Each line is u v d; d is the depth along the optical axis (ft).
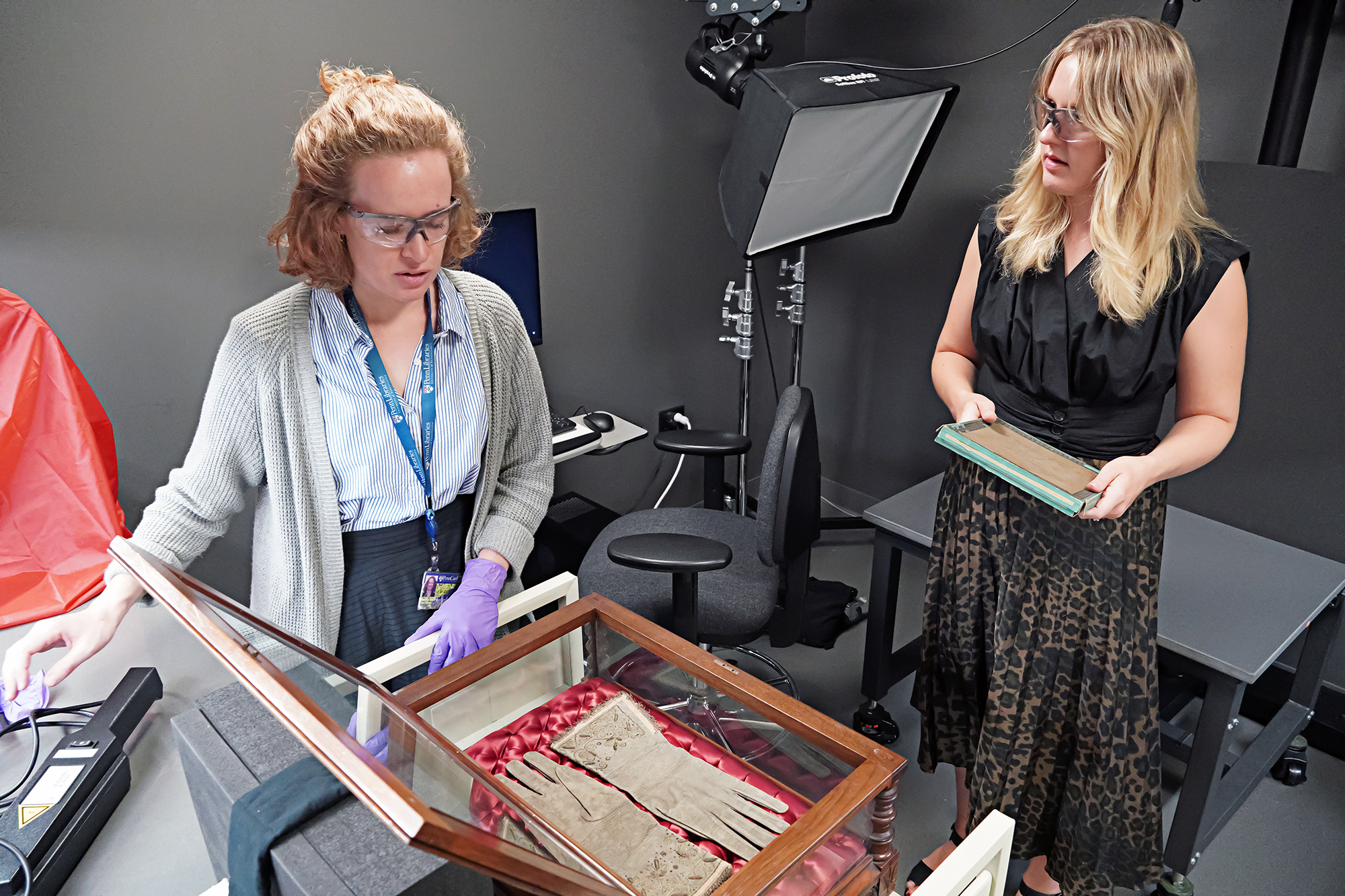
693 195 9.71
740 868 2.97
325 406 4.05
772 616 6.75
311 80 6.82
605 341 9.58
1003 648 4.89
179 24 6.15
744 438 7.46
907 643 8.81
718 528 7.33
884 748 3.40
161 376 6.87
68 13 5.73
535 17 7.84
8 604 5.87
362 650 4.56
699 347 10.50
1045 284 4.55
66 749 4.25
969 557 5.06
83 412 6.04
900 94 6.13
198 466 4.03
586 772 3.43
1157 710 4.79
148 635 5.45
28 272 6.09
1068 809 5.09
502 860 1.84
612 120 8.73
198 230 6.68
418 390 4.23
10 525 5.90
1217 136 7.02
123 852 3.99
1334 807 6.94
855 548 10.52
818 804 3.16
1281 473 7.16
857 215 7.19
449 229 3.63
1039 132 4.33
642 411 10.27
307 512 4.11
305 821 2.43
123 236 6.38
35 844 3.72
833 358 10.78
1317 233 6.44
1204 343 4.33
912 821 6.79
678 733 3.64
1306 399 6.87
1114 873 5.14
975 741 5.56
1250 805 6.96
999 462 4.39
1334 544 7.06
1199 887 6.25
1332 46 6.32
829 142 6.20
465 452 4.44
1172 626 5.75
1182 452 4.33
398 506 4.35
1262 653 5.44
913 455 10.39
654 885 2.91
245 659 2.22
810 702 8.12
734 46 7.03
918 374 9.98
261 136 6.75
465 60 7.54
